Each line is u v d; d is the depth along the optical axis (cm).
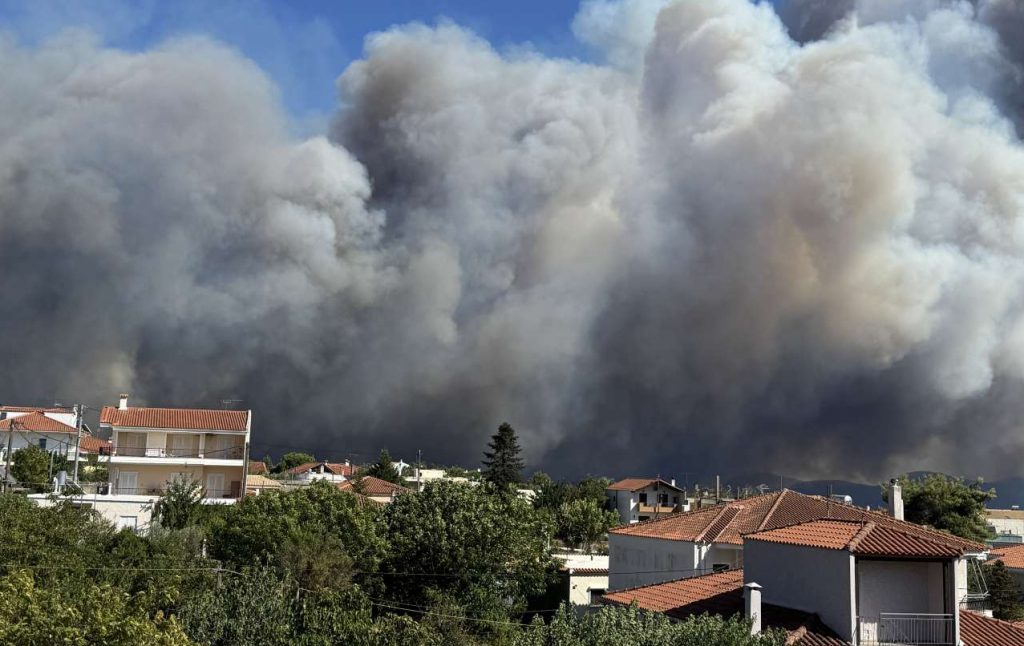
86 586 3222
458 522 4934
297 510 4853
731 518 4769
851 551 2747
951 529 6831
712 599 3253
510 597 5031
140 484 6844
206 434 7056
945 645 2772
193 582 3756
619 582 5338
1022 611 4906
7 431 8944
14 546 3550
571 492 11112
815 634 2745
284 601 2867
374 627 2741
